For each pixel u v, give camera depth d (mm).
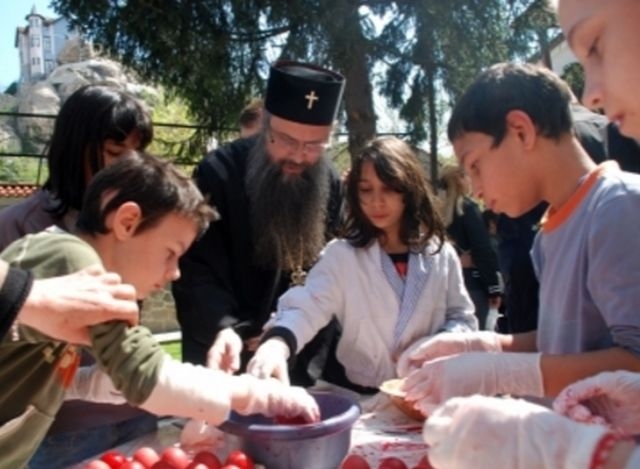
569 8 1137
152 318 12336
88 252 1521
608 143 2824
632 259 1523
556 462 907
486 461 938
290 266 3070
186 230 1734
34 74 55469
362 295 2668
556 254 1739
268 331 2459
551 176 1717
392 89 12008
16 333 1447
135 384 1439
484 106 1719
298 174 3049
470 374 1644
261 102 4574
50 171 2332
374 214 2650
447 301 2783
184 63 11391
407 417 2041
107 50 11664
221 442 1805
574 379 1580
